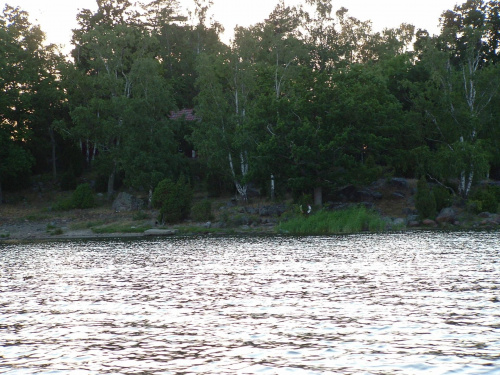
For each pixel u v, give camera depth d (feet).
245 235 163.73
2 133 231.30
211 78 219.41
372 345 41.83
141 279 78.07
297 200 198.90
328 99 198.08
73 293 67.87
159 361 39.29
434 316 50.31
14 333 48.32
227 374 36.19
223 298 61.87
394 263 87.56
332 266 86.28
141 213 202.18
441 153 199.00
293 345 42.42
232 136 214.07
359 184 195.52
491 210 185.98
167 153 227.81
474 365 36.65
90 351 42.27
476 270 77.46
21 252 126.00
